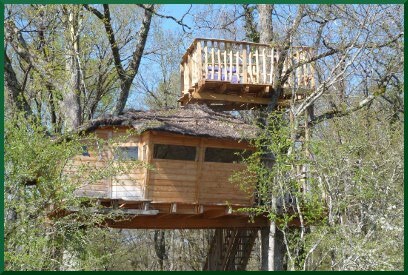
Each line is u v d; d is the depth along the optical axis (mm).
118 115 14547
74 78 16453
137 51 17656
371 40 13297
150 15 17312
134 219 14297
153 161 13742
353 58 12047
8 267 8383
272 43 14344
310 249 10586
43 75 15531
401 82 14531
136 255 27484
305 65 15250
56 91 15430
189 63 16484
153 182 13711
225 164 14523
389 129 12289
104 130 14047
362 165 10898
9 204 8586
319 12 13984
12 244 8617
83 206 10562
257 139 12539
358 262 9516
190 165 14164
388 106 16078
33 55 15922
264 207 12195
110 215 11102
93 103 21141
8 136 8711
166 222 14656
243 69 15297
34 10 16891
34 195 9133
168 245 28219
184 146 14094
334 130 13625
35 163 9133
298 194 11062
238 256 17750
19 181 8758
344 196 10766
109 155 13500
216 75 15266
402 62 13539
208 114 15789
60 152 9391
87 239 10031
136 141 14016
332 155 10828
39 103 16234
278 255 15367
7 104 14164
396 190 10570
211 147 14336
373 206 10766
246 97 15891
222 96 15750
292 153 11297
